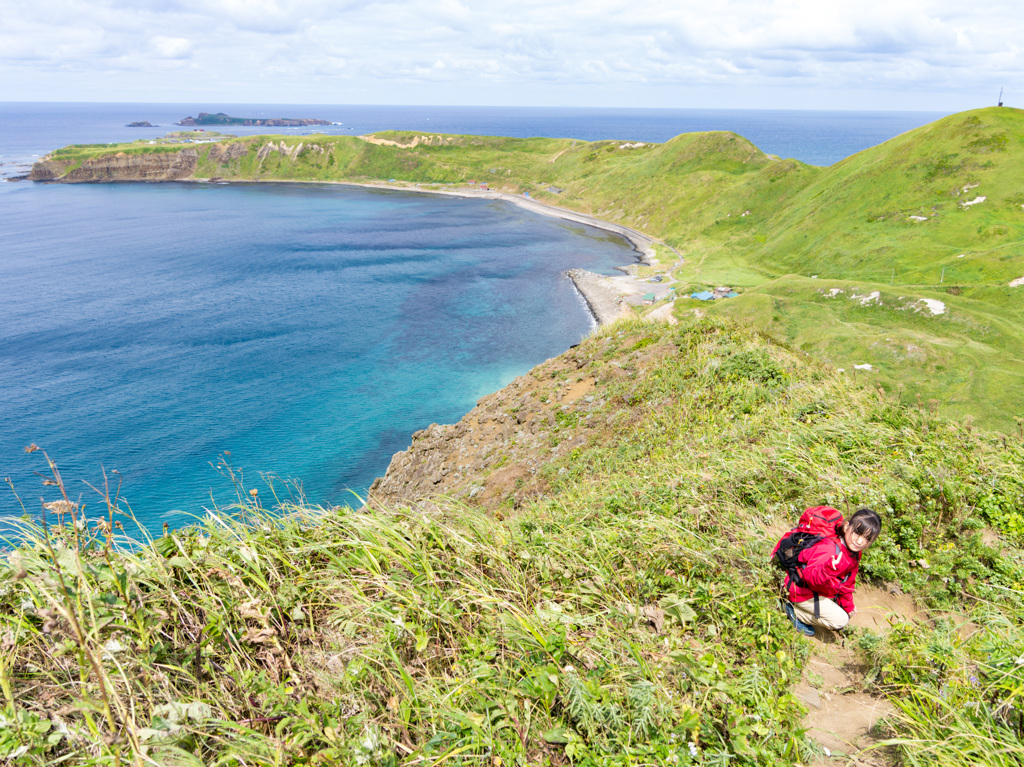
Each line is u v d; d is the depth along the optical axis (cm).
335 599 405
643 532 595
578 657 391
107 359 6938
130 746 262
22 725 266
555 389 1905
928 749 322
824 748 355
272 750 282
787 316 6875
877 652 432
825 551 461
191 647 336
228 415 5612
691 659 391
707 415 1174
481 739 311
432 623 393
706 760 324
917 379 5478
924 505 613
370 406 5841
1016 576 498
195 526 429
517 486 1443
